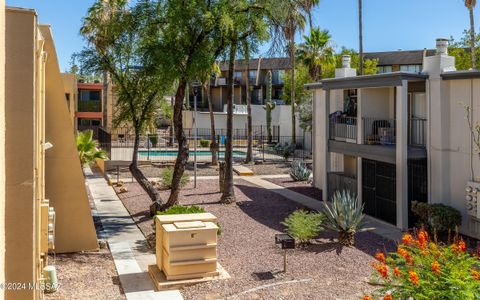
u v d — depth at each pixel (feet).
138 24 47.16
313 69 124.36
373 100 55.21
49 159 36.91
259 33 48.01
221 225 46.75
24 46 18.39
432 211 42.16
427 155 46.29
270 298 27.20
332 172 61.05
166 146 132.67
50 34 34.09
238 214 52.37
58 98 36.42
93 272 32.60
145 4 46.55
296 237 39.40
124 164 92.43
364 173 53.57
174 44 45.83
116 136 142.20
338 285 29.14
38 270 23.21
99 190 69.26
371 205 52.24
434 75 45.16
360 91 54.19
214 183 75.10
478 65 106.63
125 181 75.51
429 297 19.17
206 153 122.11
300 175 78.23
